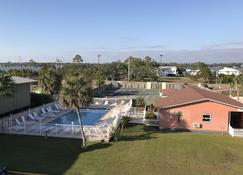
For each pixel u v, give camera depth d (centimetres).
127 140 2355
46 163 1753
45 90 4631
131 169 1684
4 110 3180
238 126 3008
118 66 10000
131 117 3231
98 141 2297
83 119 3356
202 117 2784
